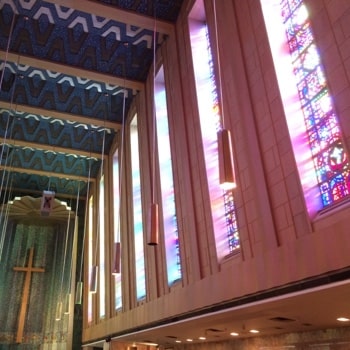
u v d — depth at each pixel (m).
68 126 17.94
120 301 15.51
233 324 8.20
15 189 22.08
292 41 7.34
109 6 11.59
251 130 7.54
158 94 13.23
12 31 12.79
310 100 6.70
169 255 11.00
